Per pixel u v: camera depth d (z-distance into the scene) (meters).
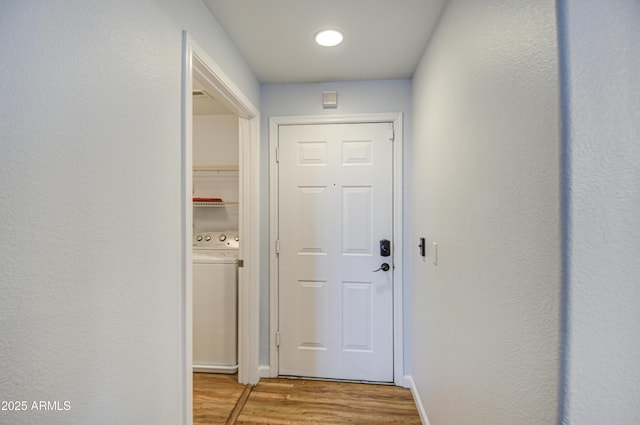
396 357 2.15
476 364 1.03
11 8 0.55
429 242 1.65
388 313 2.17
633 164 0.59
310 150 2.22
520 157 0.76
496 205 0.89
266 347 2.24
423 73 1.78
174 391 1.07
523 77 0.74
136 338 0.88
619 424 0.60
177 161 1.10
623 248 0.60
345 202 2.20
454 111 1.24
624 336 0.60
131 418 0.86
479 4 0.99
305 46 1.71
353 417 1.81
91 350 0.72
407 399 1.99
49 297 0.62
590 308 0.60
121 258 0.82
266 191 2.23
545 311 0.66
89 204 0.71
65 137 0.65
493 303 0.91
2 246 0.54
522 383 0.76
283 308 2.24
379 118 2.15
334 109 2.19
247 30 1.55
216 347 2.31
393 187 2.16
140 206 0.90
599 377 0.60
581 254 0.60
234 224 2.94
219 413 1.85
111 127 0.78
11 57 0.55
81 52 0.69
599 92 0.60
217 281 2.31
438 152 1.48
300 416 1.82
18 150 0.56
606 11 0.60
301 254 2.23
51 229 0.62
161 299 1.00
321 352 2.22
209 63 1.36
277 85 2.21
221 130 2.97
